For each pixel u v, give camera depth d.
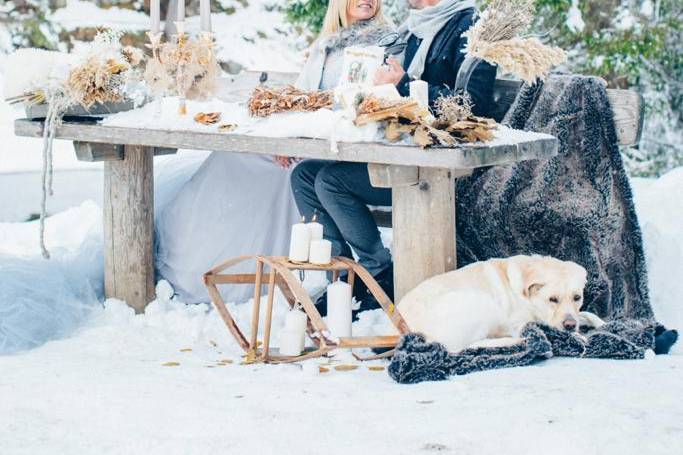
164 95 5.20
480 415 3.23
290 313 4.30
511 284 4.27
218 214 5.30
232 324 4.45
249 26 12.55
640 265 4.88
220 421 3.27
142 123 4.91
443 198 4.39
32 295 4.84
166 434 3.16
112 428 3.24
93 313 5.13
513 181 4.94
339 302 4.39
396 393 3.59
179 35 5.00
